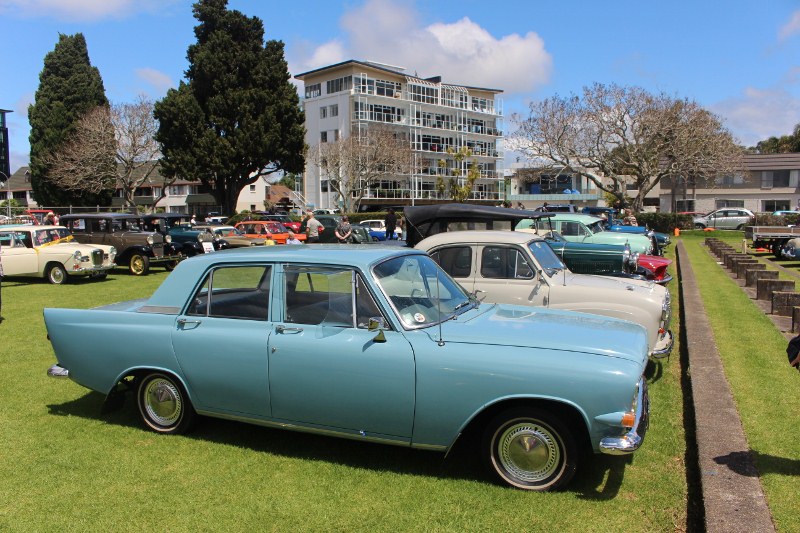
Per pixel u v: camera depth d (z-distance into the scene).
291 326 4.42
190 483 4.18
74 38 53.06
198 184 66.06
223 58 43.62
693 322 8.63
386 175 61.84
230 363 4.57
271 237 24.97
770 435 4.60
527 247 6.91
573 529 3.53
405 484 4.11
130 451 4.72
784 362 6.64
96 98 53.28
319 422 4.38
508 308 5.07
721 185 51.00
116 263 18.42
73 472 4.37
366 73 64.94
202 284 4.84
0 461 4.56
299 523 3.65
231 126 44.31
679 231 35.72
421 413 4.04
